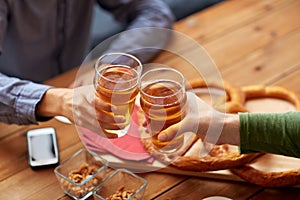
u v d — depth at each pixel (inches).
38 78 70.8
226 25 67.7
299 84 57.8
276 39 65.3
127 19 72.2
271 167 47.1
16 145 50.3
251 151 46.0
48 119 51.2
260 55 62.4
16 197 45.4
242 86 57.4
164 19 67.7
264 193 45.9
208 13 70.1
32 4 64.3
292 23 68.5
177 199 45.4
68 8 67.2
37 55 68.6
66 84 57.1
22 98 49.9
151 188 46.3
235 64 60.8
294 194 45.9
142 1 70.2
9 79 51.5
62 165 46.6
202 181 47.1
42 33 67.1
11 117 50.8
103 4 73.4
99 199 43.6
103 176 46.6
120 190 45.1
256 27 67.4
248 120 45.5
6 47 67.0
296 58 62.1
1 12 61.2
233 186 46.6
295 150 45.3
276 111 53.1
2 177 47.2
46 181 46.9
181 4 95.3
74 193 45.1
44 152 48.9
